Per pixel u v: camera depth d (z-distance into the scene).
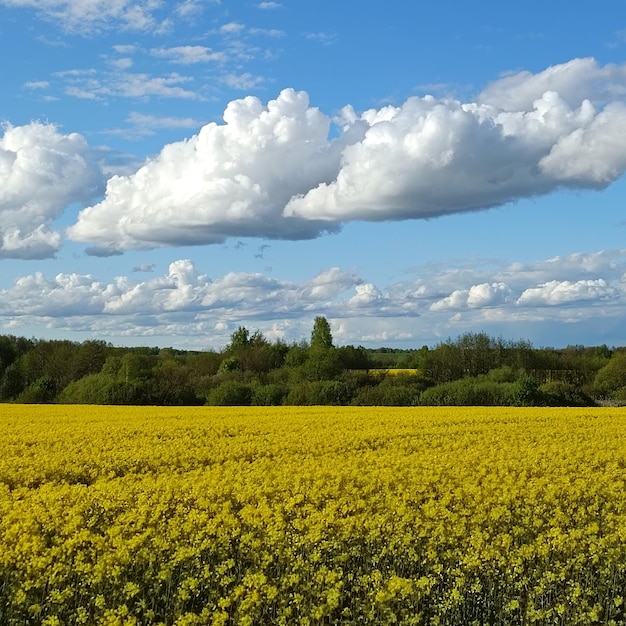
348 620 8.20
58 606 8.09
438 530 10.02
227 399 54.59
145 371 61.94
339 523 10.37
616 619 8.85
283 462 17.70
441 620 8.48
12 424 28.61
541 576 9.22
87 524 11.06
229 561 8.96
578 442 22.20
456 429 26.34
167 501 12.18
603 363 74.31
